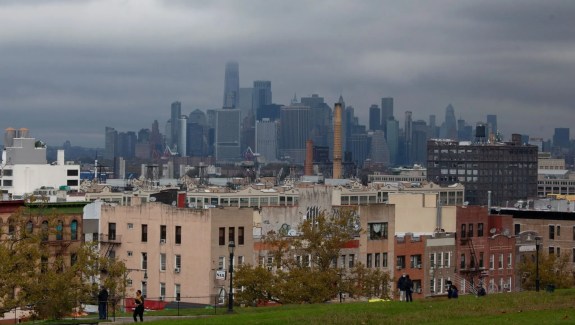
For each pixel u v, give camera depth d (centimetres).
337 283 18275
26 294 14388
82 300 14888
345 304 13100
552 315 11462
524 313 11675
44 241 18488
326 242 19038
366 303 13138
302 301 17362
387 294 19112
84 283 15562
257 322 11088
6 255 14262
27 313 16638
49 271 14900
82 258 15275
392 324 11106
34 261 15238
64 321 12875
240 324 10981
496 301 13038
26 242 15012
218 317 11719
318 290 17475
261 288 17500
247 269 17712
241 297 17475
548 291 14688
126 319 13100
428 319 11388
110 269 15362
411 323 11150
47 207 18800
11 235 16912
